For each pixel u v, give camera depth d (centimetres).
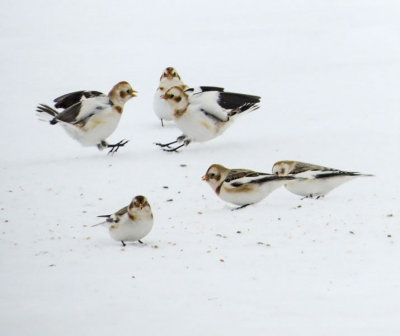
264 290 965
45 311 915
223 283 993
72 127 1767
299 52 3278
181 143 1916
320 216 1274
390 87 2489
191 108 1792
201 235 1212
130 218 1139
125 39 3816
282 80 2738
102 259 1104
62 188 1538
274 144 1855
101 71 3086
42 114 1798
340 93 2448
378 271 1023
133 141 1959
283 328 850
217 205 1402
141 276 1026
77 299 951
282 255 1101
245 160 1717
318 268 1042
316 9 4422
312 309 902
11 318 895
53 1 5138
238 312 898
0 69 3178
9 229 1287
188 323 868
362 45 3325
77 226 1298
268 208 1345
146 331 850
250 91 2575
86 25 4250
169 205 1410
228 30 3938
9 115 2370
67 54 3475
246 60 3191
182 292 963
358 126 1992
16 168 1714
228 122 1823
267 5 4684
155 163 1712
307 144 1834
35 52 3541
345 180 1356
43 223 1319
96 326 867
